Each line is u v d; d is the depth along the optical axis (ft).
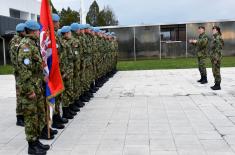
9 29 82.99
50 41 18.34
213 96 30.83
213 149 16.75
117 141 18.51
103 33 40.70
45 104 18.48
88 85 29.63
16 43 21.61
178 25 86.74
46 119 18.72
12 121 24.31
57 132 20.52
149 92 34.47
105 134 19.93
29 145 17.08
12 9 100.68
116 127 21.35
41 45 17.78
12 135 20.68
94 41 32.96
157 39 86.99
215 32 33.96
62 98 23.34
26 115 16.66
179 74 50.67
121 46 87.92
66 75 23.09
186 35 86.58
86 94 30.07
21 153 17.33
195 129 20.29
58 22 21.84
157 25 86.63
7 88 41.96
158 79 45.44
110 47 46.60
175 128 20.65
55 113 21.43
